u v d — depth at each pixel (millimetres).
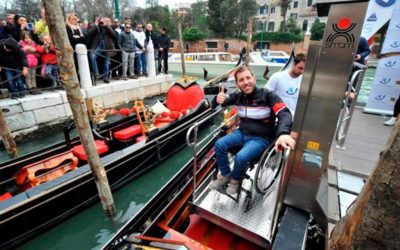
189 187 3410
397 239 960
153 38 10234
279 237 1666
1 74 6129
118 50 7766
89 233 3402
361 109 4879
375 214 990
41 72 6488
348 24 1328
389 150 938
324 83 1496
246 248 2309
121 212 3891
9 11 23859
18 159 3699
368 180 1070
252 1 30688
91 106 4238
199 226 2557
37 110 6078
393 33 4070
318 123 1594
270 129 2277
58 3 2451
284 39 28750
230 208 2332
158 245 2287
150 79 9531
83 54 7105
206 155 4203
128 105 8695
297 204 1896
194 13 38156
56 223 3242
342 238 1222
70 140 4234
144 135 4719
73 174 3445
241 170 2162
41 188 3137
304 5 34344
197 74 15500
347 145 3281
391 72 4242
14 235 2879
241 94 2346
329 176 2592
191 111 5809
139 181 4469
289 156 1761
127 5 31359
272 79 3076
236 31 31672
